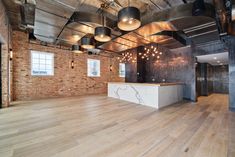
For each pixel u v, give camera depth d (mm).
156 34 4820
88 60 8844
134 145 2232
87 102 5914
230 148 2141
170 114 4070
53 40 5816
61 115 3881
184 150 2086
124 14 2678
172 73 7277
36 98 6641
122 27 3055
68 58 7797
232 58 4660
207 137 2523
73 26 4199
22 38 6203
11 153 1975
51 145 2211
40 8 3186
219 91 9797
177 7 3408
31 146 2174
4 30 4227
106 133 2688
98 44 6371
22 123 3201
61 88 7527
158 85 4957
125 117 3738
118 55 10195
